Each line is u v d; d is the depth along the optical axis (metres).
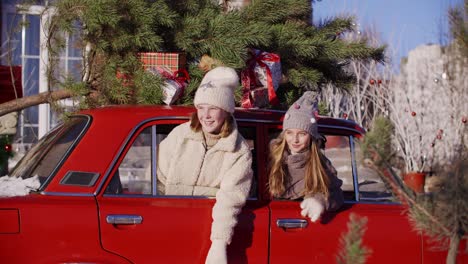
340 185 4.56
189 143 4.38
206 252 4.25
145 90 5.18
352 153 4.79
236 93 5.35
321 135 4.77
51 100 5.81
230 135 4.33
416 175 5.70
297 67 6.37
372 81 10.82
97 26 5.22
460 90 11.24
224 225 4.15
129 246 4.14
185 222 4.24
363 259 3.19
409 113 11.62
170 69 5.41
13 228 3.97
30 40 10.64
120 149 4.30
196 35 5.66
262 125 4.66
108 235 4.11
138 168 4.34
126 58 5.43
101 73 5.45
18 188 4.18
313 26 6.64
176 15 5.56
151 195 4.32
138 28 5.40
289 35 6.11
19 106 5.84
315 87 6.46
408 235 4.62
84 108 5.43
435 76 12.09
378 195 4.76
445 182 3.44
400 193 3.56
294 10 6.23
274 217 4.41
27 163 4.64
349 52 6.44
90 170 4.23
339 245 4.48
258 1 6.11
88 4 5.19
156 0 5.65
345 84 6.98
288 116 4.49
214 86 4.27
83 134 4.32
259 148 4.61
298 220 4.44
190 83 5.45
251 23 5.98
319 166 4.45
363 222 3.24
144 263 4.16
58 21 5.41
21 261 3.97
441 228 3.46
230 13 5.90
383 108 11.60
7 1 10.57
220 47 5.52
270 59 5.70
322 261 4.45
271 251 4.38
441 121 11.44
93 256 4.07
